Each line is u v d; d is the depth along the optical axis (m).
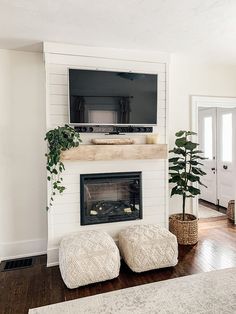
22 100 3.16
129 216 3.28
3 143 3.13
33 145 3.21
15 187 3.18
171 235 2.84
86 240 2.65
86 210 3.18
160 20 2.43
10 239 3.18
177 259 2.91
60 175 3.00
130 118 3.14
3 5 2.12
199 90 3.99
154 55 3.31
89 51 3.06
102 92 3.04
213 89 4.07
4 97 3.11
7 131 3.13
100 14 2.30
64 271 2.47
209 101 4.05
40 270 2.85
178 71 3.87
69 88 2.92
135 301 2.24
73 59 3.01
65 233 3.03
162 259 2.76
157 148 3.23
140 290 2.41
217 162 5.27
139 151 3.15
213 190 5.41
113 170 3.20
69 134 2.84
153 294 2.34
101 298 2.29
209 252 3.21
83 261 2.45
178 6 2.18
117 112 3.10
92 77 2.99
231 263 2.93
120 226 3.23
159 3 2.12
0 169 3.13
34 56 3.19
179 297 2.29
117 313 2.09
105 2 2.10
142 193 3.31
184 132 3.55
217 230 3.97
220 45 3.13
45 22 2.45
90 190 3.28
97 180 3.15
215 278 2.60
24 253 3.22
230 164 4.91
